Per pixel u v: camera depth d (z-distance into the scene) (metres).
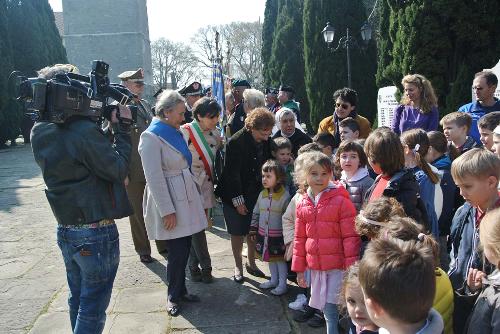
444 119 3.94
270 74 20.77
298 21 19.92
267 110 3.89
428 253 1.45
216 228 5.88
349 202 2.81
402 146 2.72
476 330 1.69
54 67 2.73
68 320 3.56
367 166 3.50
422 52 7.88
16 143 21.17
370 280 1.41
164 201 3.42
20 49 21.12
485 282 1.76
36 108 2.40
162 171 3.46
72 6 37.66
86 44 37.97
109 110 2.62
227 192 3.95
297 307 3.50
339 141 4.97
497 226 1.61
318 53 16.16
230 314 3.53
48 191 2.52
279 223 3.76
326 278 2.83
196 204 3.62
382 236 1.80
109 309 3.70
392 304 1.36
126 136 2.67
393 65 8.57
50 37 23.16
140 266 4.64
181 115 3.58
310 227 2.86
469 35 7.47
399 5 8.31
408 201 2.59
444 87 7.93
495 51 7.48
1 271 4.67
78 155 2.43
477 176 2.12
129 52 38.16
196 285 4.09
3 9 18.70
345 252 2.73
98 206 2.48
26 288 4.21
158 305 3.74
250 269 4.26
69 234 2.52
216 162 4.28
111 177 2.48
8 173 11.60
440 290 1.89
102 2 37.69
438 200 3.05
